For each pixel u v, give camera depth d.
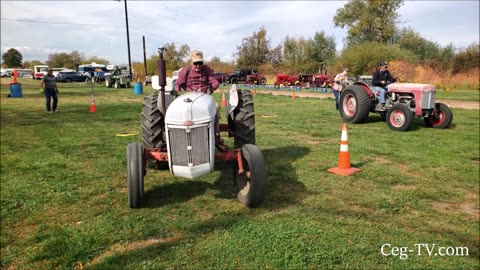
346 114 9.90
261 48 52.00
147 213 3.71
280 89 29.27
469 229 3.43
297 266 2.73
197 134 3.66
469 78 28.84
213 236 3.19
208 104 3.86
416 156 5.96
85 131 8.49
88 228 3.35
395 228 3.40
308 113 11.82
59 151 6.37
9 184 4.56
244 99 5.06
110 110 12.83
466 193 4.38
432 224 3.52
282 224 3.43
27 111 12.45
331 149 6.49
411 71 30.91
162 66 4.15
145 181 4.71
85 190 4.37
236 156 3.94
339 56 38.81
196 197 4.17
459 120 10.34
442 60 34.06
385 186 4.56
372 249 3.00
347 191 4.38
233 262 2.78
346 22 41.88
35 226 3.44
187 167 3.67
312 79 30.02
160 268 2.70
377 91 9.45
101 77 39.72
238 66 53.72
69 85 34.03
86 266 2.77
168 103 4.68
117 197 4.16
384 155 6.12
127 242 3.12
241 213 3.71
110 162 5.63
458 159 5.84
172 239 3.16
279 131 8.37
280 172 5.07
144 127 4.73
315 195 4.24
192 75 4.70
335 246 3.03
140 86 22.39
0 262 2.83
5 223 3.49
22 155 6.05
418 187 4.55
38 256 2.89
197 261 2.80
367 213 3.74
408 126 8.36
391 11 39.69
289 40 48.38
